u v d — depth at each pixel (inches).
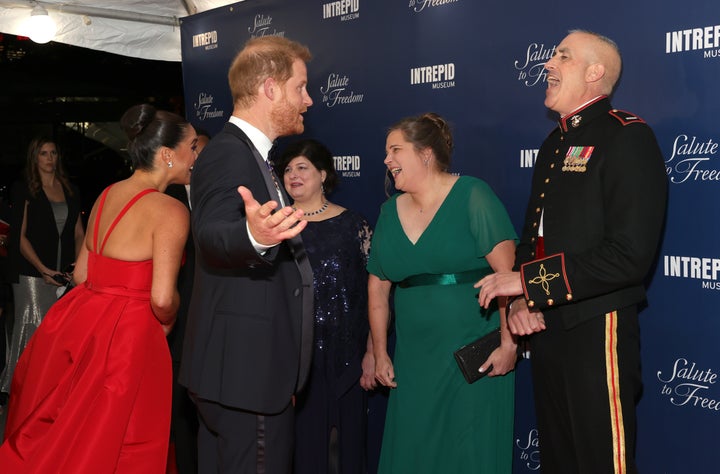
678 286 99.9
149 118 110.3
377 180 144.2
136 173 111.4
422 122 113.6
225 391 83.7
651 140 85.3
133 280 106.3
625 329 87.4
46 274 193.3
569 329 88.7
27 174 198.1
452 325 112.6
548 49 113.4
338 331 124.9
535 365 95.7
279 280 85.4
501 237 107.7
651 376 103.6
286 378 85.3
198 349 86.8
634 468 88.0
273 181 86.0
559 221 89.6
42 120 343.9
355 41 145.6
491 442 111.7
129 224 106.5
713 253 96.1
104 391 102.6
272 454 86.7
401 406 117.3
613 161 85.0
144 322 106.2
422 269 113.5
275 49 87.3
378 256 118.4
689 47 96.8
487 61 122.4
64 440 100.7
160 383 107.8
